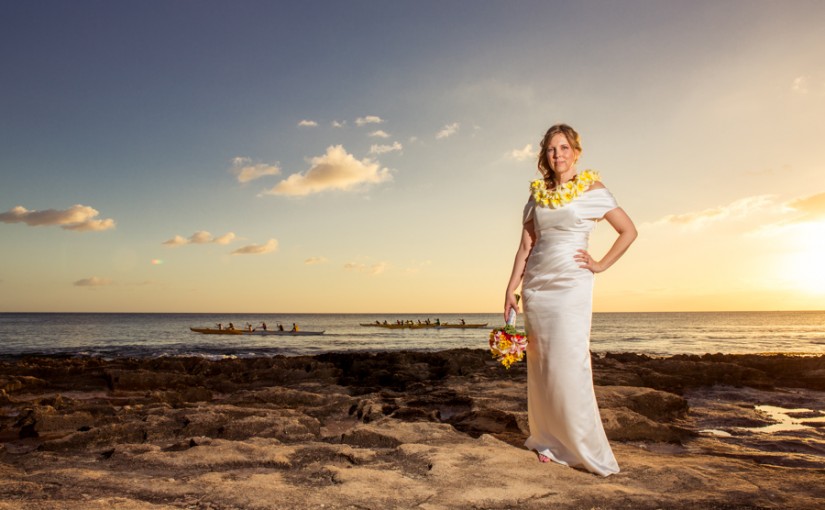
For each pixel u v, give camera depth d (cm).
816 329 8869
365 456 441
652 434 655
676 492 351
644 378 1359
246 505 319
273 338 5428
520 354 425
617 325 11044
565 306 398
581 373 397
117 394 1252
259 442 534
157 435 620
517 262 450
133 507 306
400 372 1520
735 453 602
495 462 406
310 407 909
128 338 5334
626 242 404
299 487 359
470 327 8269
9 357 2739
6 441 718
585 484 358
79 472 396
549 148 429
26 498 333
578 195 405
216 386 1350
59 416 771
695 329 8750
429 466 406
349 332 7000
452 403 875
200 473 420
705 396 1187
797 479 383
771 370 1661
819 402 1109
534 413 436
